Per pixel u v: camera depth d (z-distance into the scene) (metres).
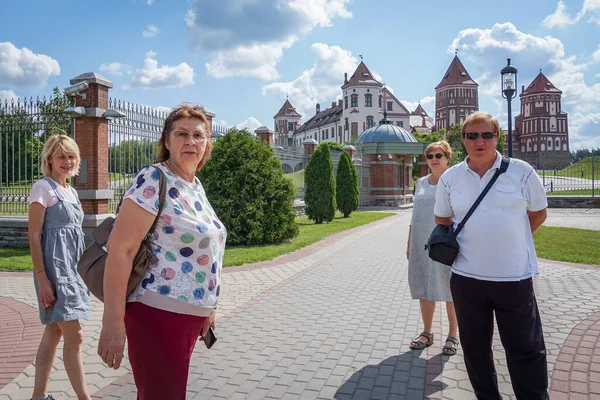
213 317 2.76
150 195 2.21
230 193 12.31
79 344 3.38
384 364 4.27
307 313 6.03
